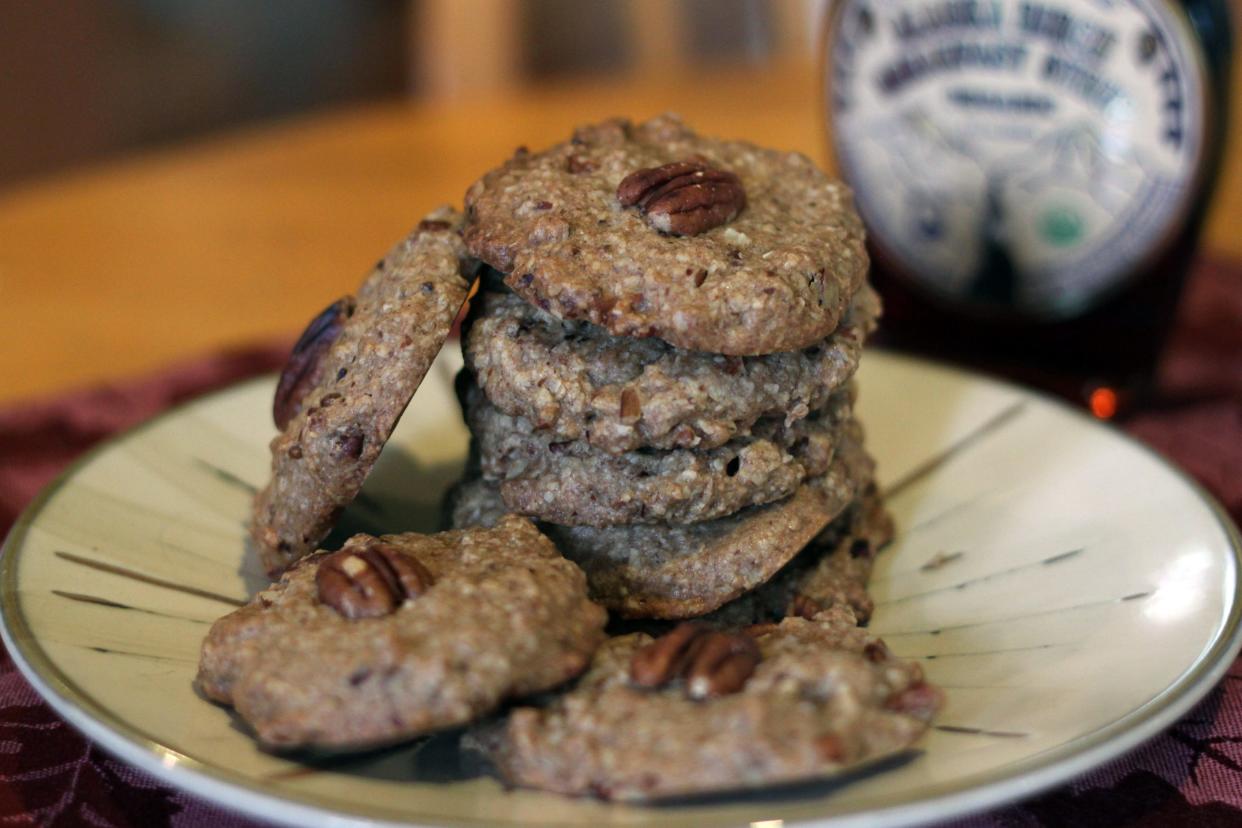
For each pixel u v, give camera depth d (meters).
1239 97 0.55
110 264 0.55
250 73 1.17
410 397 0.33
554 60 0.88
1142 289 0.46
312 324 0.36
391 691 0.29
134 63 1.17
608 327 0.32
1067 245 0.47
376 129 0.68
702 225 0.34
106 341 0.50
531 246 0.33
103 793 0.31
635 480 0.34
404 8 1.22
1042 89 0.46
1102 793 0.31
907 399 0.43
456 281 0.34
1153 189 0.45
